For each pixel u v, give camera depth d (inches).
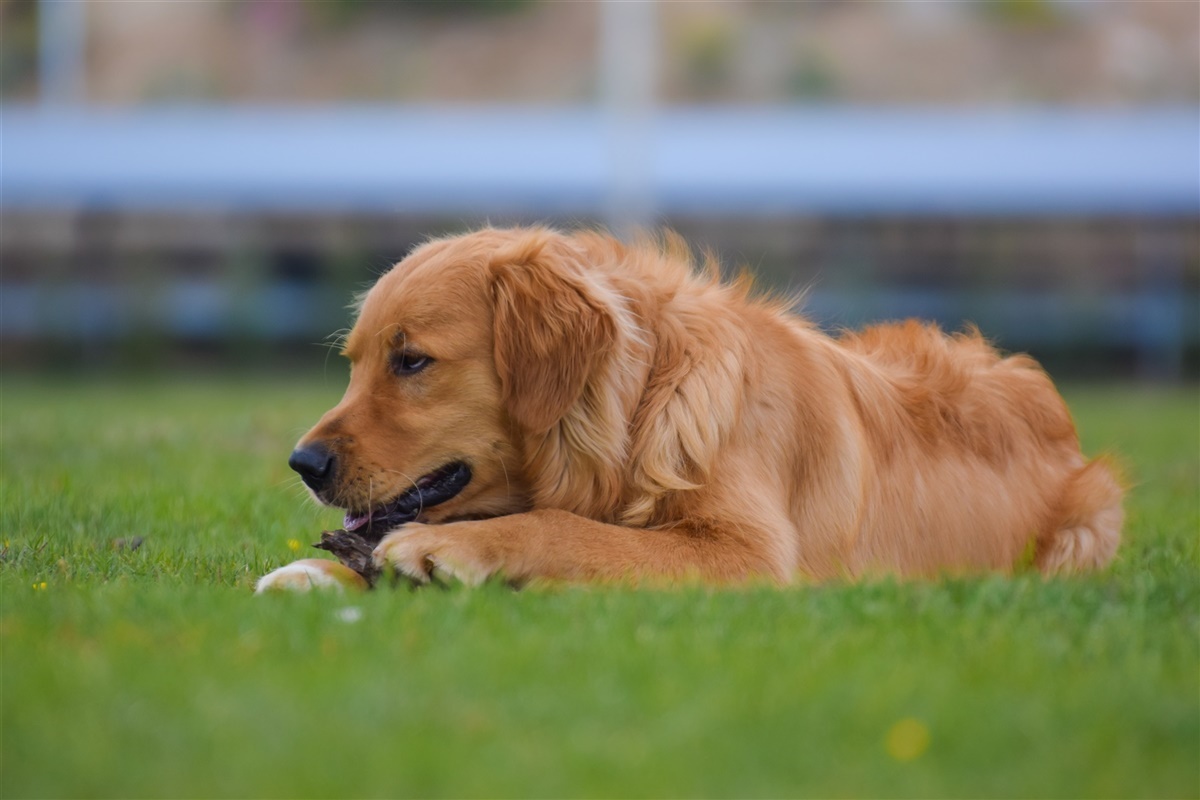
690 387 373.1
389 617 296.8
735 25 3853.3
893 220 2063.2
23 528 458.3
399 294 376.8
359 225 2112.5
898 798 209.6
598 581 345.1
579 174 2062.0
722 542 362.6
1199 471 791.7
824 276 2052.2
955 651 280.4
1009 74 3686.0
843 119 2230.6
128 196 2108.8
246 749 219.8
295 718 232.5
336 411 376.2
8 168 2102.6
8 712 234.7
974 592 335.3
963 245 2069.4
